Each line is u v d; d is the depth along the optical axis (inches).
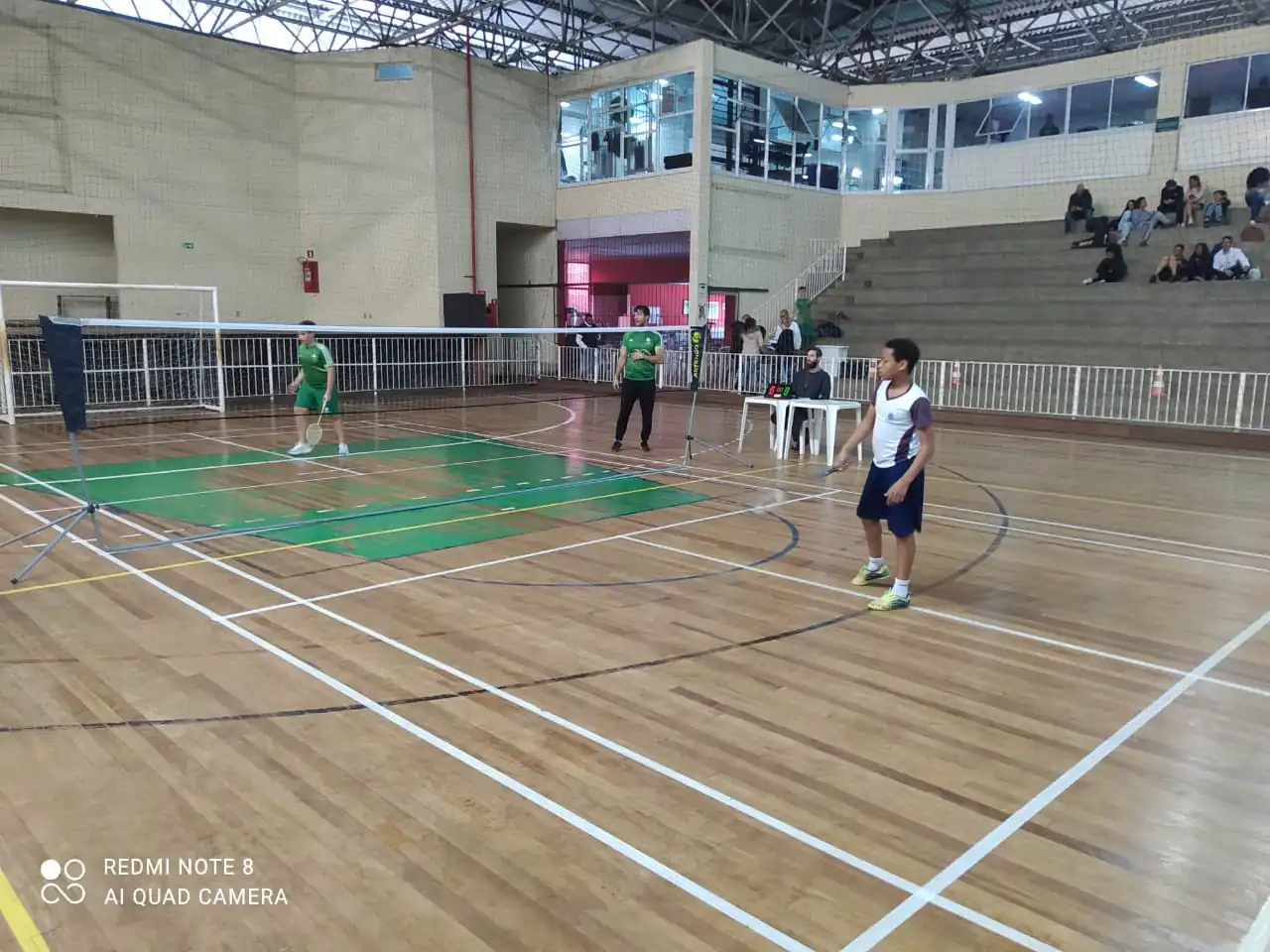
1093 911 101.2
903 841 115.0
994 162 842.8
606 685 162.6
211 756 134.4
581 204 864.9
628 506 316.5
